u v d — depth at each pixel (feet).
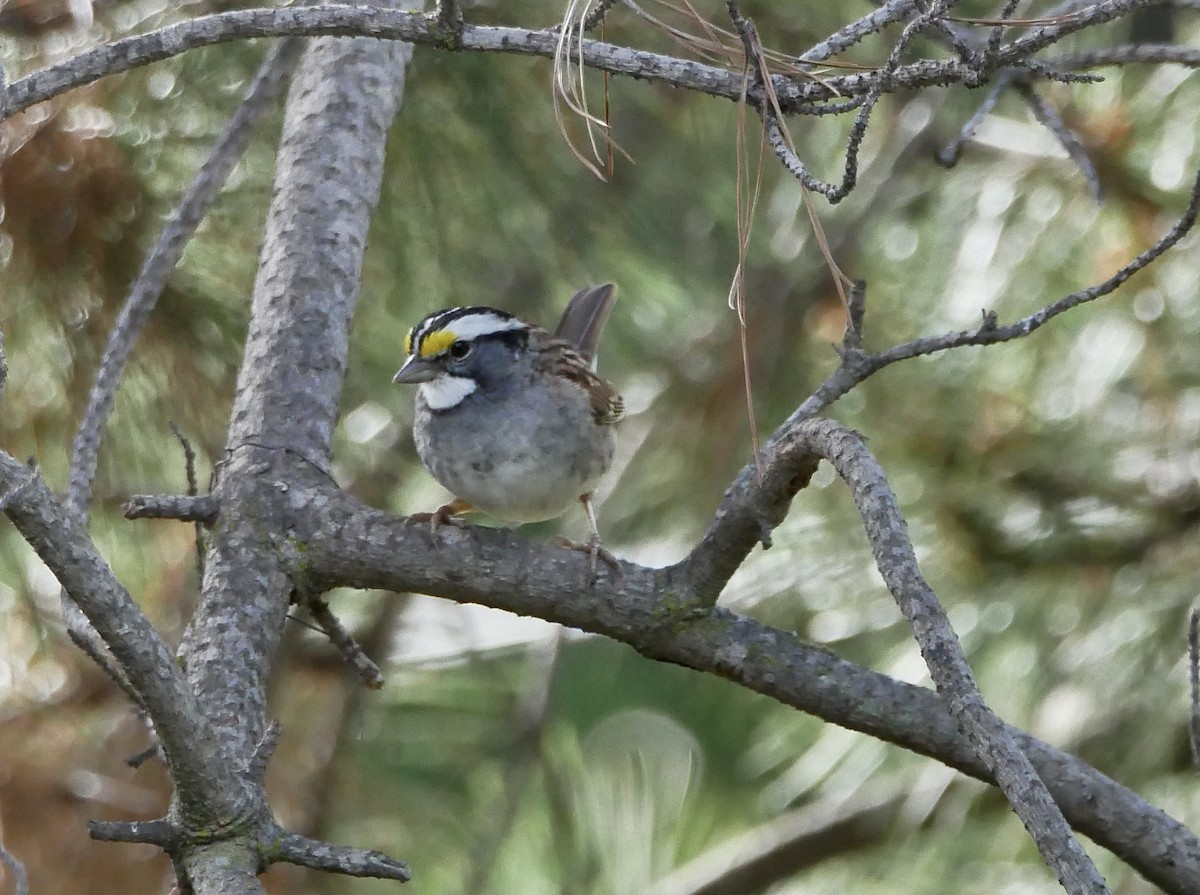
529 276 31.73
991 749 13.32
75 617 17.72
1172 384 29.25
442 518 20.33
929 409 30.99
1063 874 12.47
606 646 44.01
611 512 35.58
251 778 16.84
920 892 34.40
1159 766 28.68
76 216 25.13
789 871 35.99
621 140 31.24
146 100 25.85
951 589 30.53
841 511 32.55
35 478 15.16
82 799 27.14
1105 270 29.53
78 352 25.77
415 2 24.16
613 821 37.76
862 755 34.04
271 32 18.02
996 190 30.94
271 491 19.90
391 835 33.68
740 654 19.15
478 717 37.47
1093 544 29.53
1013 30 26.89
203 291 26.73
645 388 35.83
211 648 18.69
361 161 23.02
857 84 16.93
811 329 34.12
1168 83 29.53
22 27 25.11
